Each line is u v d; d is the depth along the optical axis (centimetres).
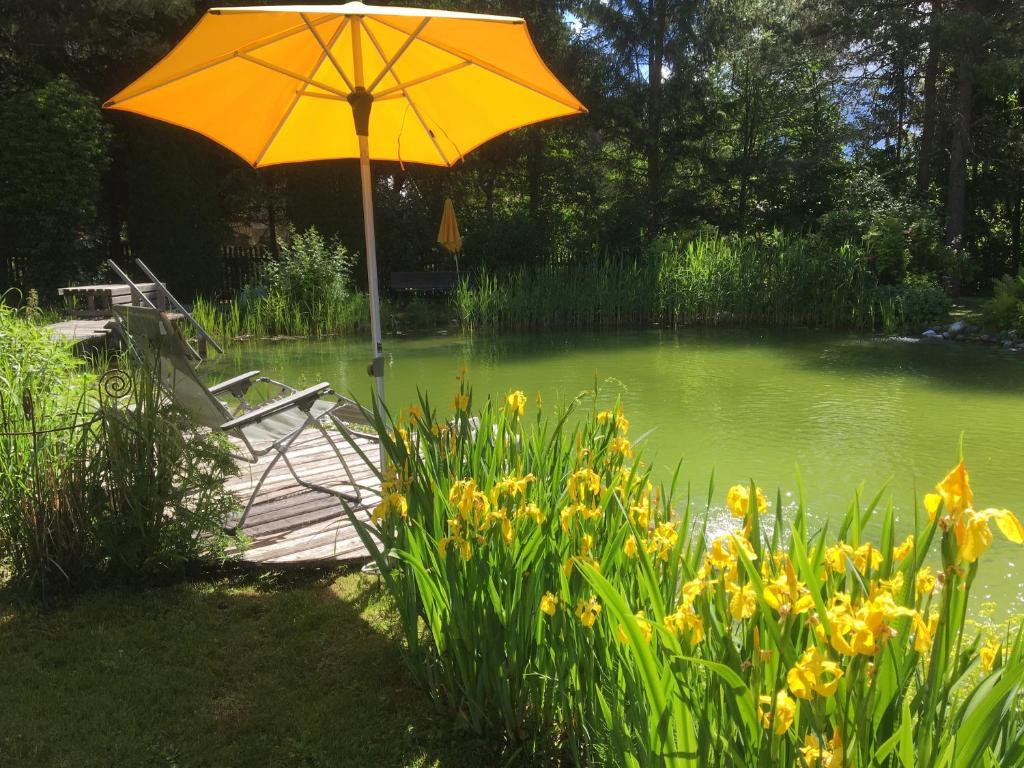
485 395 879
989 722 120
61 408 396
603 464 266
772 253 1614
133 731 257
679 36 2220
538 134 2269
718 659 152
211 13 316
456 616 240
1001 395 870
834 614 120
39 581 348
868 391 892
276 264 1528
